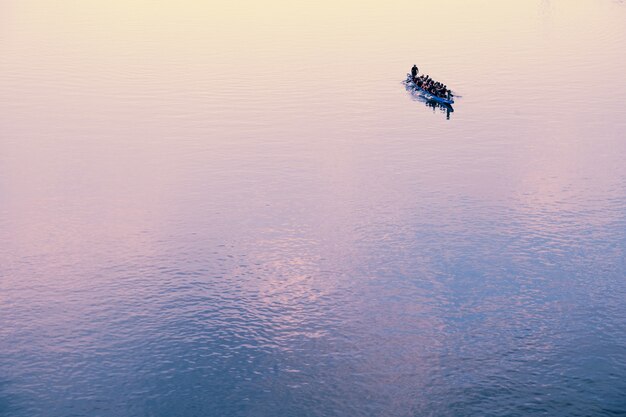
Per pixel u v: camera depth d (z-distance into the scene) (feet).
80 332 256.52
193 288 278.67
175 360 245.45
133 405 228.63
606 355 243.60
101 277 284.00
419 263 290.56
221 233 311.88
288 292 275.80
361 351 248.73
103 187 351.25
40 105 462.60
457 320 260.42
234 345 252.01
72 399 230.07
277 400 231.09
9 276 284.41
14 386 233.96
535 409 225.97
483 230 310.45
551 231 308.40
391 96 474.08
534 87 488.85
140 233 312.09
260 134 411.95
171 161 378.12
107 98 475.72
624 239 301.43
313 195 341.41
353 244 303.27
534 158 375.25
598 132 407.23
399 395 231.30
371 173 361.51
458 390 232.73
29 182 356.79
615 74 512.22
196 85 501.56
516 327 256.11
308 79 513.45
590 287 274.16
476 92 482.28
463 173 360.28
